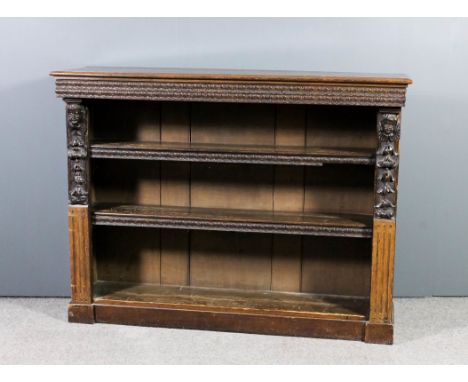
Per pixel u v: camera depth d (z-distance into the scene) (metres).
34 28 3.10
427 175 3.12
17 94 3.14
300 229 2.76
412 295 3.21
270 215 2.90
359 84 2.56
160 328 2.87
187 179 3.02
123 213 2.87
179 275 3.09
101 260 3.12
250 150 2.75
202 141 2.97
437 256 3.18
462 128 3.08
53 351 2.64
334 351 2.66
